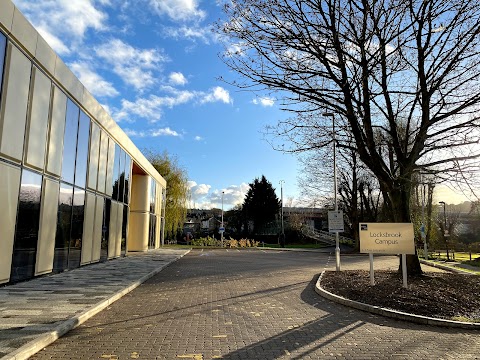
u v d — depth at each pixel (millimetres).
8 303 7988
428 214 37438
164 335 6113
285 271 16719
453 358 5133
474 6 9320
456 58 10375
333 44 9656
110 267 16141
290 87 10078
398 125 17938
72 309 7461
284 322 7145
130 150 23484
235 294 10328
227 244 46812
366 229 10891
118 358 4957
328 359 5039
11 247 9922
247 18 9312
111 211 19578
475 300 8961
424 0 9500
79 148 14758
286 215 72375
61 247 13297
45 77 11602
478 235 48562
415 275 12453
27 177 10664
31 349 4988
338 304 8977
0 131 9219
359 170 36250
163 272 15875
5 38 9414
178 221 47812
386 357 5152
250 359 5000
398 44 10203
